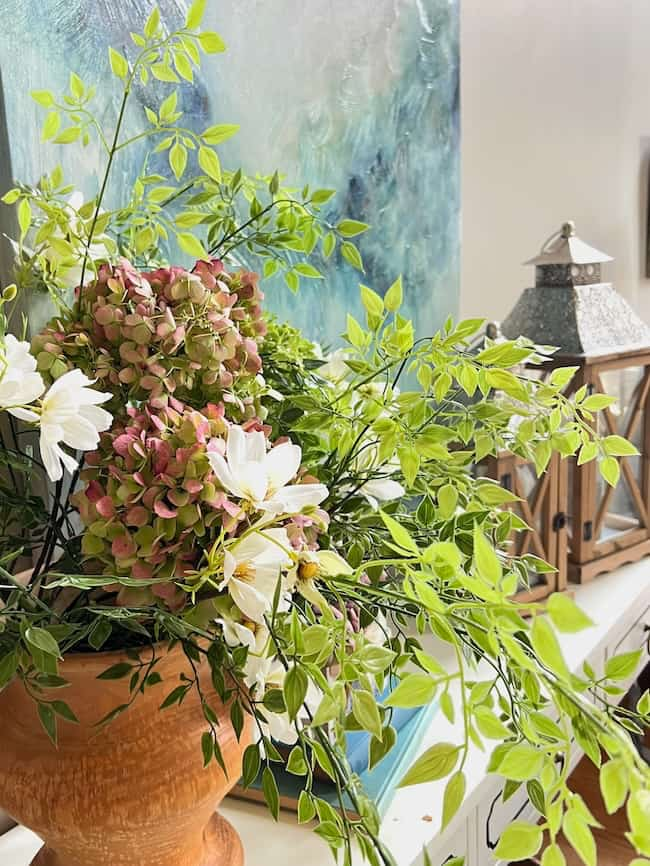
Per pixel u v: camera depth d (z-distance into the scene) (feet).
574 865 4.35
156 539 1.62
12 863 2.75
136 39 2.34
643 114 8.43
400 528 1.41
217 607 1.66
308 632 1.52
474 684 1.38
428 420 2.18
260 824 2.94
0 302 1.99
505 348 2.01
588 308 5.30
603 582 5.56
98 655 1.81
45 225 2.21
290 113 3.76
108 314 1.93
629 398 5.69
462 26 5.78
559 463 4.94
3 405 1.66
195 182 2.63
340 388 2.49
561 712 1.27
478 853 3.39
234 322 2.19
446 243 4.92
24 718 2.00
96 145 2.91
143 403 1.98
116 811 1.94
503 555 2.26
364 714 1.47
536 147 6.76
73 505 2.10
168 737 1.98
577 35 7.20
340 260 4.12
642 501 5.84
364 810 1.53
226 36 3.41
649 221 8.69
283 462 1.66
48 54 2.71
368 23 4.19
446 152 4.85
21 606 1.78
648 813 1.10
